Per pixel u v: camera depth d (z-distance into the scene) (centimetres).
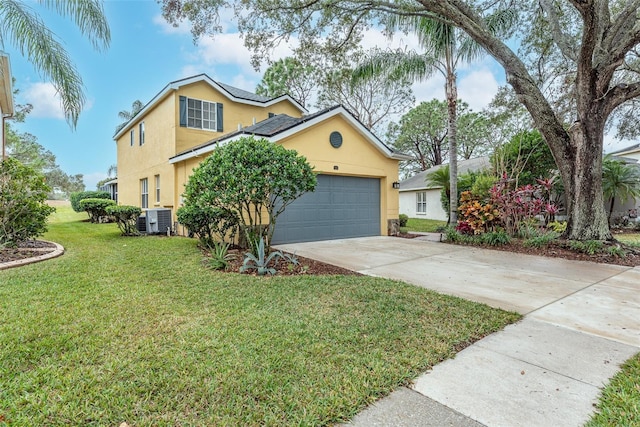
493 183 1073
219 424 206
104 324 346
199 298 440
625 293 497
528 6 1123
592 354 303
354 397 234
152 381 246
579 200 849
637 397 235
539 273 628
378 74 1234
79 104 505
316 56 1157
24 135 1988
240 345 305
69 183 3731
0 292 442
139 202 1589
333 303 431
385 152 1186
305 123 961
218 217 789
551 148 892
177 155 1150
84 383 242
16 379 245
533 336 342
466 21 873
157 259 693
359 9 1003
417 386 251
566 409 224
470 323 369
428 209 2219
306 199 1019
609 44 856
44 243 869
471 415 219
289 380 252
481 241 977
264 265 597
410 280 570
